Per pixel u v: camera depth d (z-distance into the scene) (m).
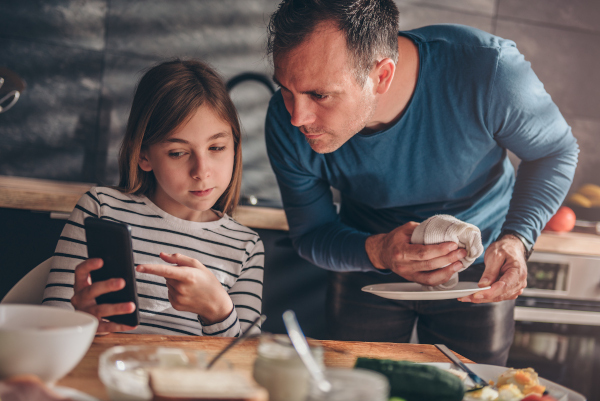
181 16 2.61
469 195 1.38
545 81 3.00
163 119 1.13
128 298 0.77
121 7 2.53
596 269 2.11
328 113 1.01
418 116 1.23
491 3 2.89
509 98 1.20
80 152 2.54
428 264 1.03
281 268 1.89
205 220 1.29
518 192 1.35
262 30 2.71
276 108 1.32
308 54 0.94
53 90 2.48
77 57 2.50
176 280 0.88
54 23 2.45
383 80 1.06
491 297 1.06
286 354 0.54
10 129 2.43
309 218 1.46
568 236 2.11
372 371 0.62
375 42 1.00
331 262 1.38
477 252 1.01
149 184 1.27
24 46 2.42
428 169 1.31
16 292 1.04
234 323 0.96
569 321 2.08
